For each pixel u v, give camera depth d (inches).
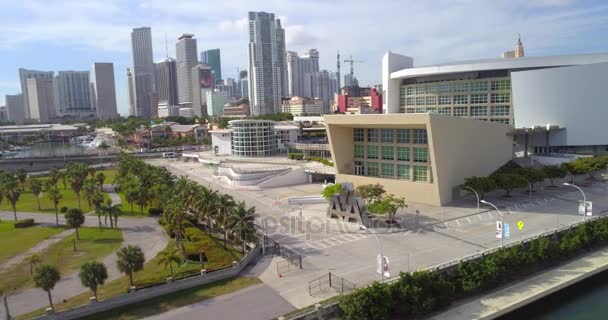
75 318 1740.9
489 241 2476.6
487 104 4899.1
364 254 2351.1
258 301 1839.3
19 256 2613.2
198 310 1780.3
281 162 5472.4
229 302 1841.8
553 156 4443.9
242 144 6136.8
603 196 3449.8
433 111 5339.6
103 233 3051.2
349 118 3737.7
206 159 6250.0
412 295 1744.6
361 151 4084.6
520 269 2100.1
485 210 3164.4
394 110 5723.4
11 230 3216.0
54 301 1941.4
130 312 1784.0
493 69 4751.5
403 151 3732.8
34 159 6934.1
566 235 2373.3
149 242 2822.3
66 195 4542.3
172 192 3230.8
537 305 1946.4
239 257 2417.6
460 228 2758.4
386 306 1696.6
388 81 5649.6
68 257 2566.4
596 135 4382.4
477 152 3649.1
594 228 2436.0
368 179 3878.0
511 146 4074.8
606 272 2215.8
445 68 4958.2
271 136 6318.9
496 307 1812.3
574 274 2101.4
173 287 1968.5
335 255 2353.6
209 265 2207.2
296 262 2265.0
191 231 2851.9
